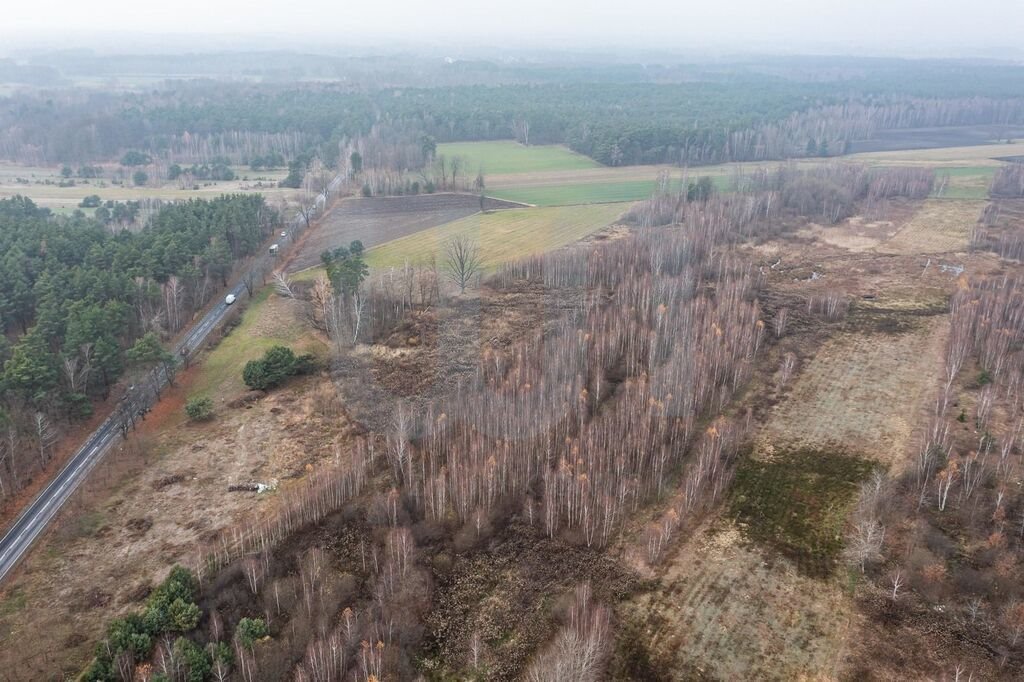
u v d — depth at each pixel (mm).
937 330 81688
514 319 78188
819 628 43375
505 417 59031
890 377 71625
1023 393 66188
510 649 42531
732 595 45906
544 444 58906
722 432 60406
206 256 93188
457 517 53031
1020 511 51531
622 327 75188
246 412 68312
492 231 109375
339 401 68062
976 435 60750
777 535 51062
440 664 41625
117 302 74688
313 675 39031
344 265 83562
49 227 97000
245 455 61781
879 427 63469
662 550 49438
